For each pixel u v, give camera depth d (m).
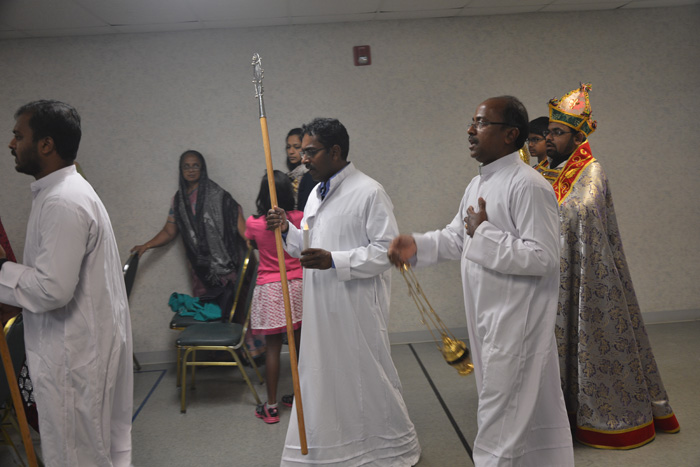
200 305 4.16
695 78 4.70
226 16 4.10
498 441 1.94
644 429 2.75
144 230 4.46
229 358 4.33
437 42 4.52
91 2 3.67
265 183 3.33
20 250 4.38
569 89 4.62
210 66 4.42
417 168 4.58
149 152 4.43
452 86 4.55
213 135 4.45
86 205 2.05
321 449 2.36
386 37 4.50
